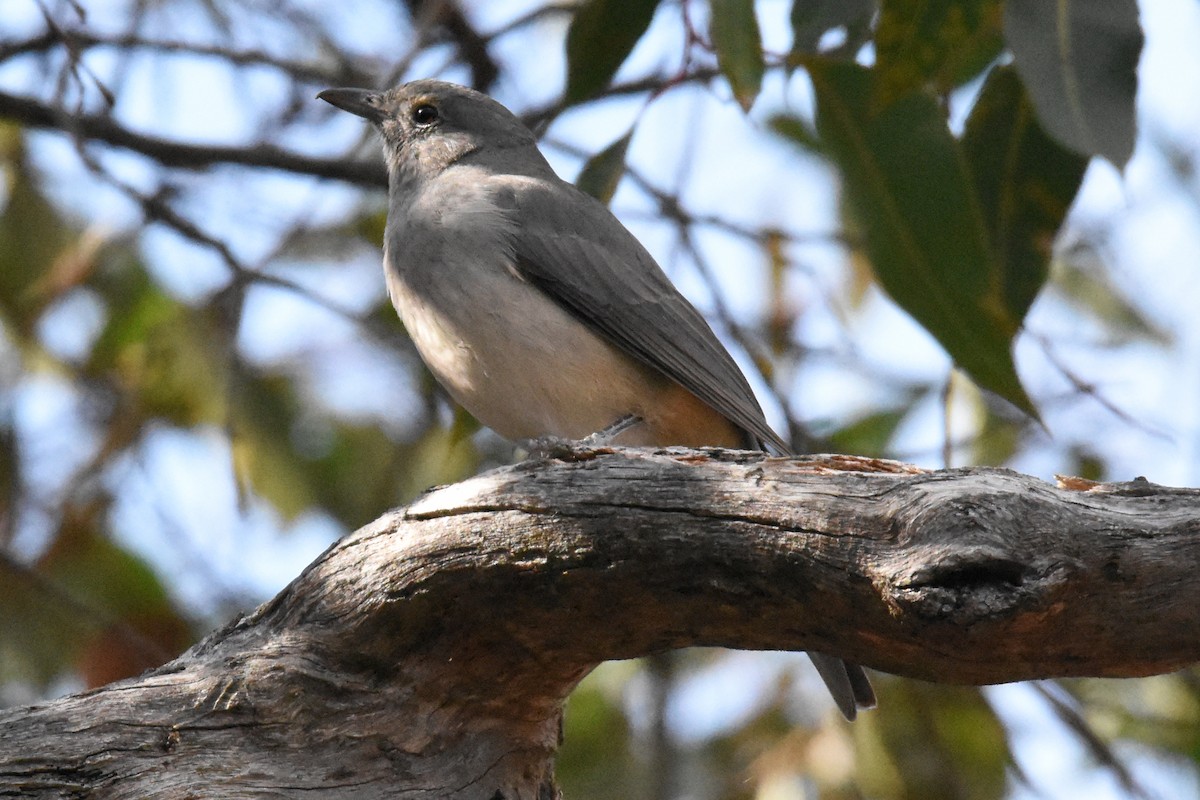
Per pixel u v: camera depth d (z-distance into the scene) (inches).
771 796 485.1
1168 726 511.8
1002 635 224.7
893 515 235.9
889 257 392.5
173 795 265.1
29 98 502.6
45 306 550.9
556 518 259.9
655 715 529.7
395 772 282.4
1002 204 410.6
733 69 334.0
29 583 535.8
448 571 269.0
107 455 543.5
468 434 473.4
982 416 516.7
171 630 537.3
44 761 264.8
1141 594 226.2
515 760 295.7
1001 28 382.6
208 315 546.0
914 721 481.7
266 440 547.8
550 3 574.9
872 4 381.7
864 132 386.0
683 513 251.4
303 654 279.1
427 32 469.1
